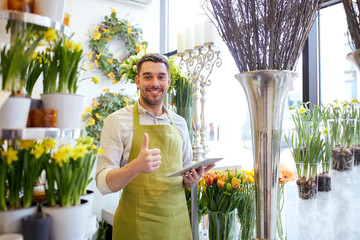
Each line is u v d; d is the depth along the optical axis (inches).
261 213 45.7
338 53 92.0
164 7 169.5
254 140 46.3
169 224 73.2
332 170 54.1
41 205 37.5
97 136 144.6
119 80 153.6
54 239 36.1
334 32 92.8
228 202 72.5
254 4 45.4
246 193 72.4
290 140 64.5
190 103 94.3
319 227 55.7
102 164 71.8
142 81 77.0
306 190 54.9
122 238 73.7
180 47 100.4
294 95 103.0
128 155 75.8
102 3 152.3
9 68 35.3
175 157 77.2
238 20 48.5
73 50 40.4
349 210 52.5
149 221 71.9
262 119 45.0
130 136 75.4
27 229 34.1
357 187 52.8
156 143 75.5
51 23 37.3
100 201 147.1
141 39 159.6
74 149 37.4
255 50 45.5
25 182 36.4
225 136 133.0
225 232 72.4
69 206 36.7
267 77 44.0
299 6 45.4
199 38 92.6
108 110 147.3
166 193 74.0
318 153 55.6
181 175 73.0
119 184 63.2
